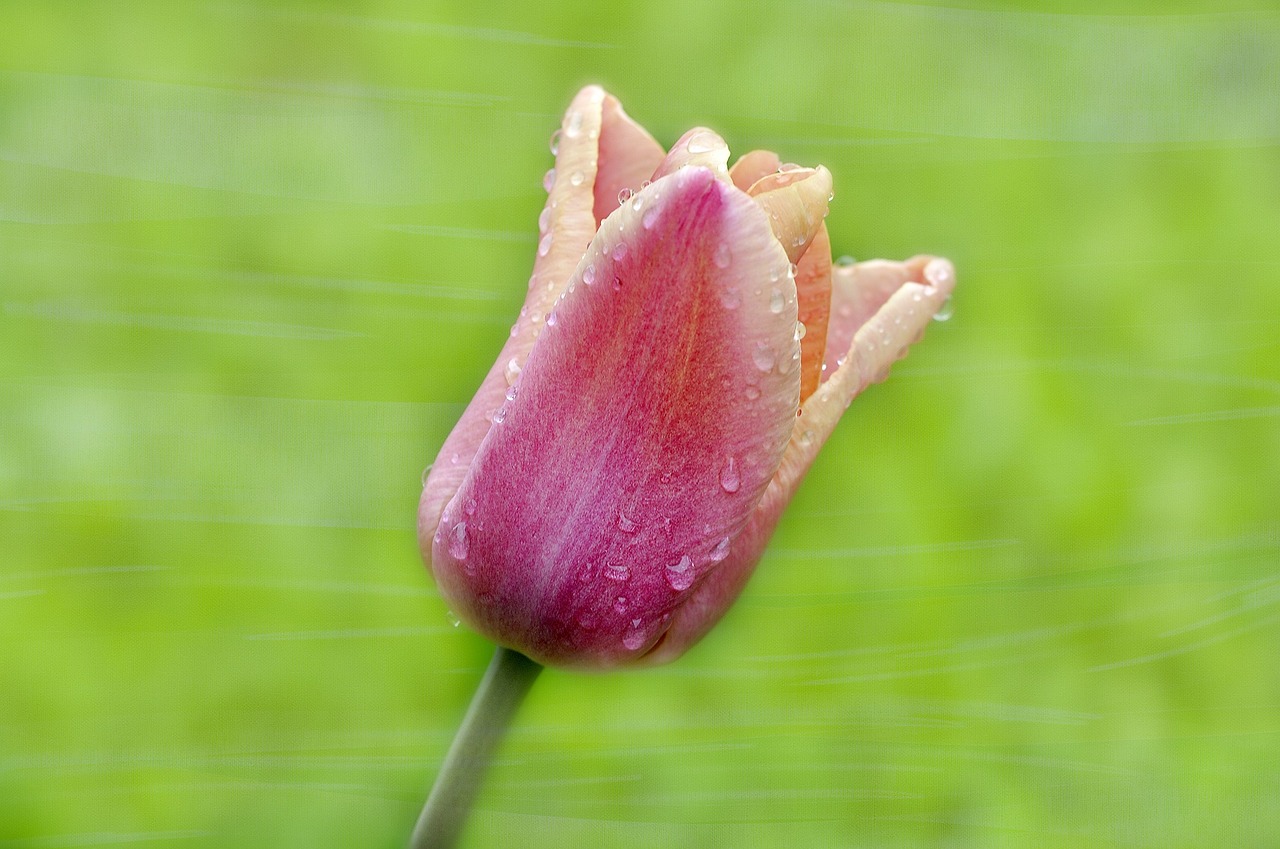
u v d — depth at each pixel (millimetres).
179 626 725
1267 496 797
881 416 783
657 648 555
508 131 796
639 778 699
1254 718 768
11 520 728
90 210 780
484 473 544
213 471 751
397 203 787
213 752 690
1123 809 734
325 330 766
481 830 675
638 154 565
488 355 766
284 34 796
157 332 765
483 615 552
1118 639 774
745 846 700
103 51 791
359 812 684
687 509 542
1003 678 761
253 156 790
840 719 732
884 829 715
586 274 532
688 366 533
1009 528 782
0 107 777
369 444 757
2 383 753
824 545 768
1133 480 792
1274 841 731
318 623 729
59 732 691
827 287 554
